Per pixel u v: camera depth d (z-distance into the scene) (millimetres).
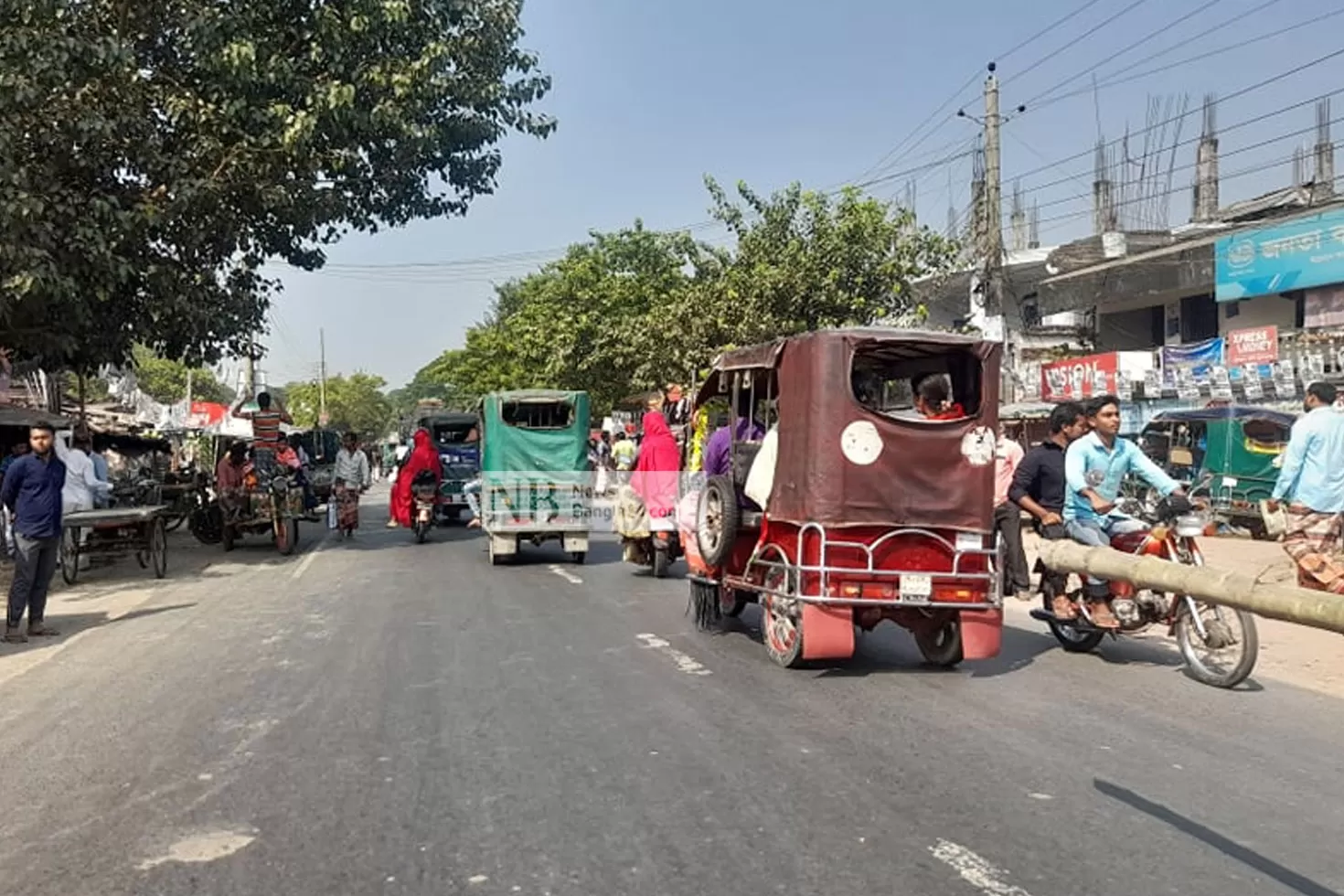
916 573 7660
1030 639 9406
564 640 9352
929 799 5102
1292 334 19672
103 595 12883
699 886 4133
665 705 6973
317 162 16672
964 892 4055
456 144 18828
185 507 23031
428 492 19812
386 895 4102
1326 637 9258
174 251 16656
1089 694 7258
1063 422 8414
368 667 8305
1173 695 7219
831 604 7625
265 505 17656
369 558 17031
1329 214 19922
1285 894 4039
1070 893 4043
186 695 7527
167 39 16469
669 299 29094
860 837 4613
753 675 7891
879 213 22047
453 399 64062
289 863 4426
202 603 12156
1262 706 6906
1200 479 18422
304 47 16922
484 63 18266
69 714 7062
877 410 8469
